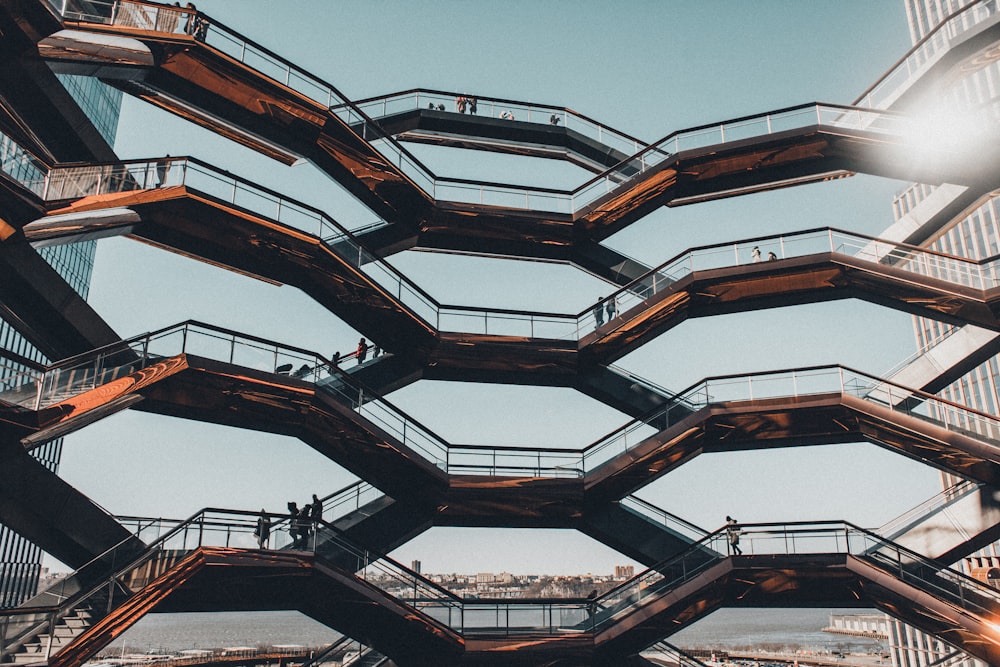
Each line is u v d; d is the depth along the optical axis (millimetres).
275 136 22906
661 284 24578
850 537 20234
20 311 19141
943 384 23188
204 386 18781
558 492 22578
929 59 24734
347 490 22062
